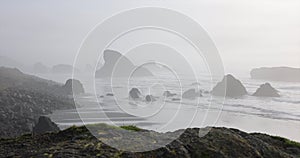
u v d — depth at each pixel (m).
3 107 44.94
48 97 50.16
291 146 6.78
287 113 54.69
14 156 5.42
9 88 61.03
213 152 5.61
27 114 42.19
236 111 39.91
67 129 6.93
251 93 83.88
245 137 6.58
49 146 5.93
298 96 87.31
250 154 5.80
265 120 41.09
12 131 36.84
